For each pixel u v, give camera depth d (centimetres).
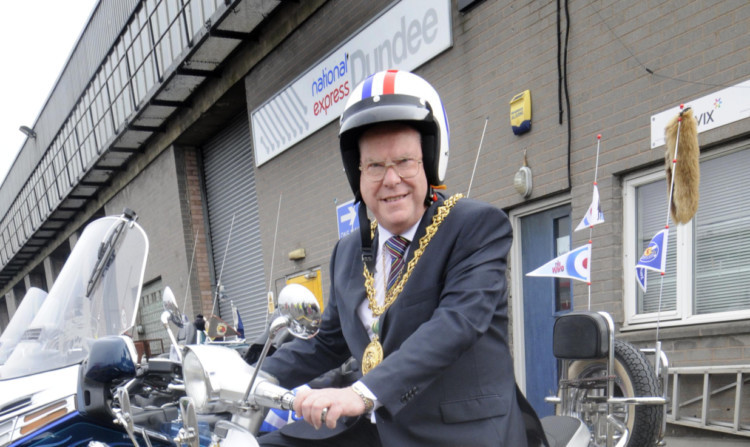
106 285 281
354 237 206
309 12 791
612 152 471
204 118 1079
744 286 420
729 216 429
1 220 2450
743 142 412
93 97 1411
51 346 268
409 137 174
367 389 147
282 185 887
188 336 375
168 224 1230
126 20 1173
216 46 912
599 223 473
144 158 1307
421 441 168
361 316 189
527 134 534
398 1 652
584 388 298
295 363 205
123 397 182
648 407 280
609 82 473
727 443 402
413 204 178
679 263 450
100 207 1598
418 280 175
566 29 500
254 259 1035
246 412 152
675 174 427
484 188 572
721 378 416
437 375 156
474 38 578
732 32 404
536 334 548
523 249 559
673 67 435
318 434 196
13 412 239
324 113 782
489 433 165
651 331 449
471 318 161
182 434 151
